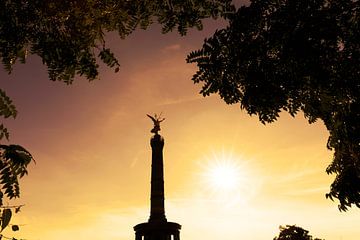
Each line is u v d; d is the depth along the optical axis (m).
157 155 49.41
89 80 5.69
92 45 5.57
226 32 4.56
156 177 48.00
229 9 5.28
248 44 4.49
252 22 4.48
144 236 45.41
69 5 5.15
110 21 5.58
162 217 45.81
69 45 5.39
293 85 4.50
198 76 4.69
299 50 4.17
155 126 51.16
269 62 4.48
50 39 5.25
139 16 5.70
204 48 4.62
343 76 4.32
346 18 4.18
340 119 4.68
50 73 5.50
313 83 4.42
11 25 4.96
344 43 4.25
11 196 2.44
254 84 4.54
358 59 4.21
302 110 4.90
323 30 4.09
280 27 4.32
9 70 5.09
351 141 4.61
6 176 2.46
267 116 4.69
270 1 4.45
